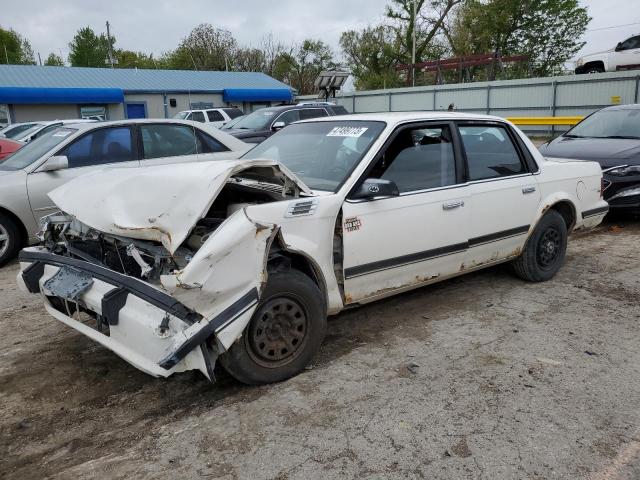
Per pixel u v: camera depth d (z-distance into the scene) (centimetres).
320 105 1487
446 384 341
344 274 369
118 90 2983
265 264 304
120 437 292
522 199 487
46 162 634
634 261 609
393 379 347
